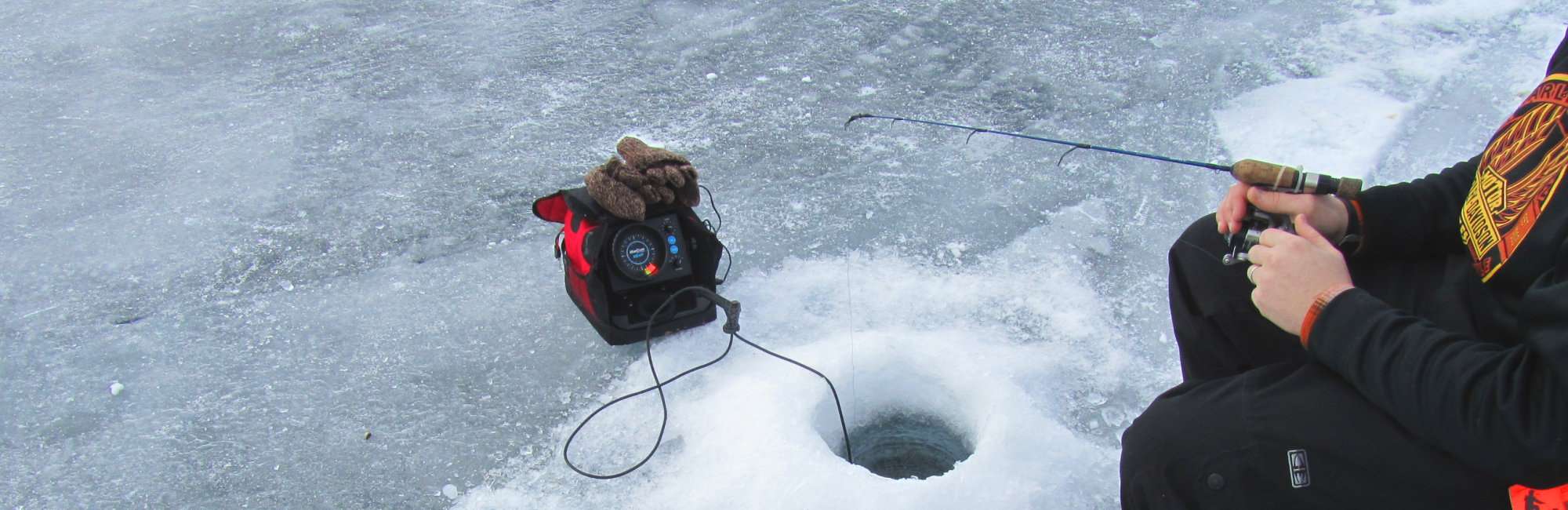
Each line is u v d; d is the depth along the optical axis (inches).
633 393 94.5
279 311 107.5
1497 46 145.3
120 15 167.9
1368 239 70.4
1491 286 60.7
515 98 144.0
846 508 79.6
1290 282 60.7
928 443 100.1
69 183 128.1
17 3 171.6
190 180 128.3
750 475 83.2
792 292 107.3
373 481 87.9
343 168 130.0
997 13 162.4
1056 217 118.5
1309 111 132.7
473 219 120.7
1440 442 54.2
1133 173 125.2
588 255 94.2
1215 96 138.5
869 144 132.8
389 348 102.3
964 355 95.5
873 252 113.7
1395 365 55.3
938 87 144.1
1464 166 72.8
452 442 91.4
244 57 155.3
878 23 160.6
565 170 128.6
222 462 90.2
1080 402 92.4
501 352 101.1
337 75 150.5
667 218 96.4
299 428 93.4
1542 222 56.0
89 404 96.6
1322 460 59.5
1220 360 75.2
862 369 94.7
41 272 113.4
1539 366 51.1
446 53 155.7
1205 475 62.7
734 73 148.9
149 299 109.6
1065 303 105.0
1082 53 150.6
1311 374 61.5
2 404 96.7
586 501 84.5
